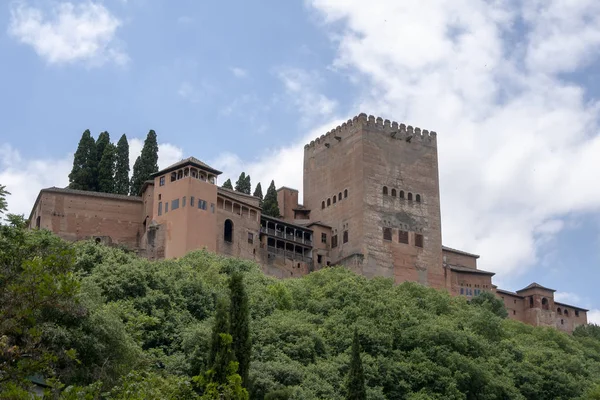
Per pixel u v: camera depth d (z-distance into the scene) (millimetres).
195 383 52594
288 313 81625
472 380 74375
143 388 38594
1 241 36656
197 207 97500
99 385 34188
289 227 113375
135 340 60156
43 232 54750
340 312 83625
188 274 79125
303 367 67375
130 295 69938
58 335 46094
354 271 110312
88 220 99000
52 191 97938
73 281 30938
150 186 102062
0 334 30078
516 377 79625
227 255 100250
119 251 77688
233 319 50312
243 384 48469
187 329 66062
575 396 78938
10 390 27391
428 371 72688
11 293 30750
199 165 99375
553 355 88062
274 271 108625
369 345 76000
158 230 97875
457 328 85250
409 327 80562
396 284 112438
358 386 54000
